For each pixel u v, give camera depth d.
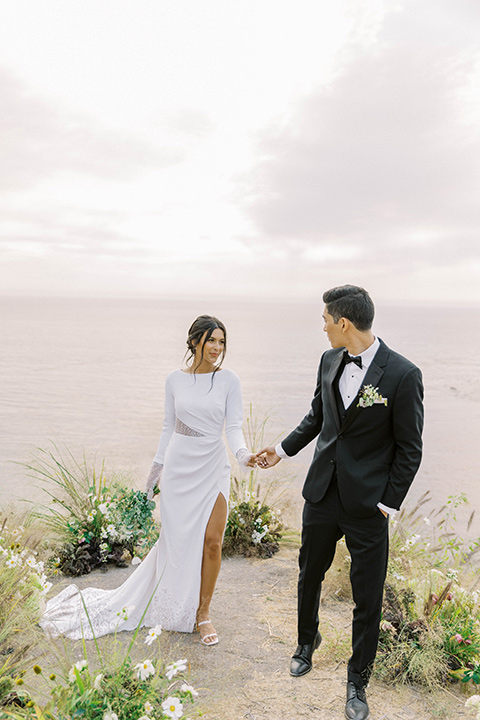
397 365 2.71
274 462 3.39
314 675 3.03
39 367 42.91
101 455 13.12
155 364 47.53
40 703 2.51
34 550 4.29
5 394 27.06
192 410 3.48
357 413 2.72
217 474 3.51
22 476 8.98
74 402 24.70
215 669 3.05
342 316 2.75
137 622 3.50
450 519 7.75
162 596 3.46
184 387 3.59
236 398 3.65
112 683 2.24
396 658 3.03
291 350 72.56
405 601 3.45
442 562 4.55
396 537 4.84
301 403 25.47
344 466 2.76
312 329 158.25
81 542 4.62
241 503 5.30
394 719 2.68
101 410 22.38
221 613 3.79
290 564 4.79
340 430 2.79
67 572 4.38
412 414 2.64
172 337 98.62
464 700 2.87
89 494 5.04
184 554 3.42
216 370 3.65
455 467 13.97
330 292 2.83
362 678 2.76
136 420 19.91
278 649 3.31
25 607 3.26
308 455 12.25
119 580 4.30
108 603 3.59
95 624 3.42
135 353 60.81
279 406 24.14
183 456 3.48
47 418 20.03
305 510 2.98
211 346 3.55
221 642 3.37
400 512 5.27
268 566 4.73
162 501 3.53
